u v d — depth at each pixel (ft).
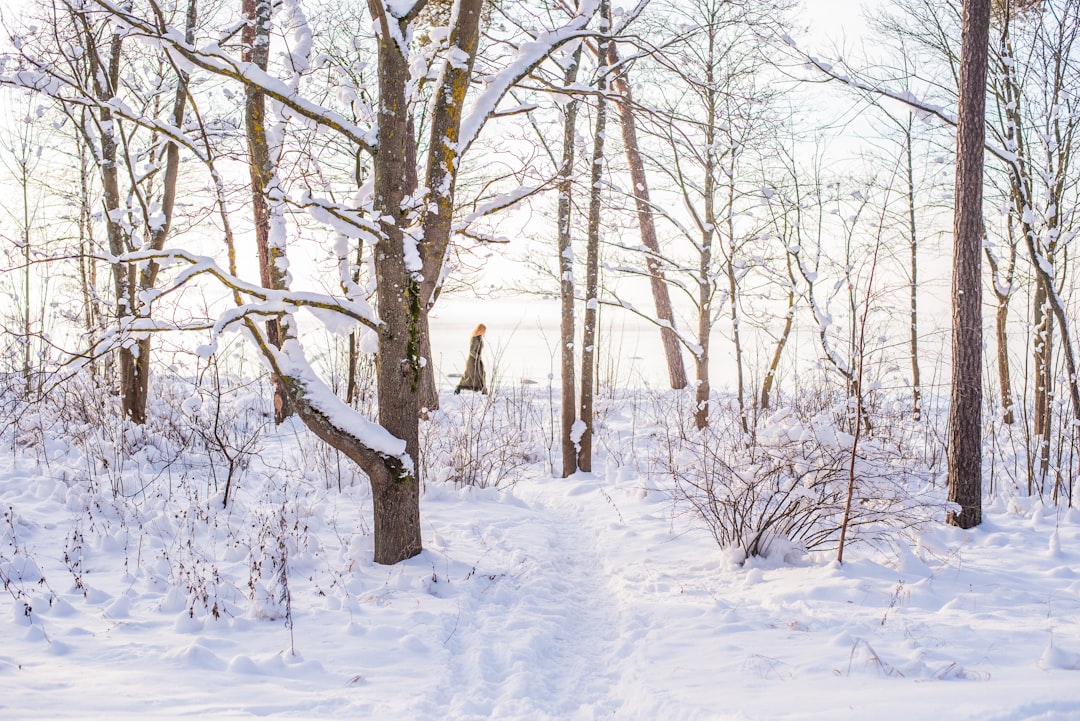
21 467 27.40
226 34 31.55
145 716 10.80
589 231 35.37
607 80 34.14
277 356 19.29
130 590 17.31
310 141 22.24
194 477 28.53
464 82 19.88
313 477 29.91
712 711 11.96
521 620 16.98
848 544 22.11
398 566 19.83
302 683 13.03
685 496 23.80
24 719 10.15
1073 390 29.73
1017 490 30.68
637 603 18.30
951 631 15.43
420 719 11.87
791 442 22.25
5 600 16.15
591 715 12.60
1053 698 10.99
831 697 11.96
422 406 40.83
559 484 33.96
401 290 19.81
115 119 32.71
